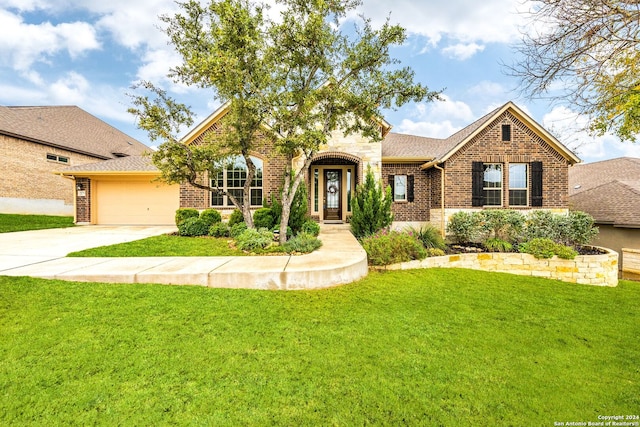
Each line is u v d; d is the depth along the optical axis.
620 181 15.95
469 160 12.66
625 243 12.94
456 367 3.46
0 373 3.04
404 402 2.85
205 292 5.30
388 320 4.69
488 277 7.76
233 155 10.34
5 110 19.83
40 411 2.60
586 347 4.08
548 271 8.50
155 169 14.92
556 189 12.62
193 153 9.29
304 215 11.52
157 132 8.90
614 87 6.47
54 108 23.94
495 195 12.81
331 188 14.52
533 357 3.76
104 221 15.70
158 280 5.70
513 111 12.59
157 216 15.61
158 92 8.94
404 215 14.31
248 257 7.36
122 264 6.54
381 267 8.13
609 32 5.88
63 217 18.31
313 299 5.37
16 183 17.97
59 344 3.55
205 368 3.24
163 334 3.88
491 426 2.60
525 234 9.91
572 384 3.21
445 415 2.70
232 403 2.76
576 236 9.55
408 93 8.32
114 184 15.70
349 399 2.86
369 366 3.41
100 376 3.05
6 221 15.12
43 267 6.22
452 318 4.90
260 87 7.88
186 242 9.59
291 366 3.35
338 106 8.60
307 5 7.66
